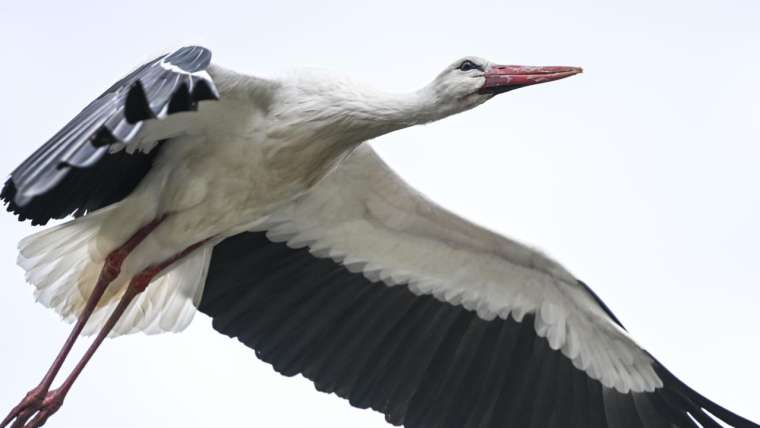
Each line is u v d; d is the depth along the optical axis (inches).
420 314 609.6
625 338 592.4
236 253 599.2
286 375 605.0
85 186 536.1
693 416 589.3
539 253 592.7
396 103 551.2
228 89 532.1
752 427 579.5
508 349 606.2
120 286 561.9
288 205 593.6
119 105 467.2
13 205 519.8
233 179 547.5
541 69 558.3
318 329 607.2
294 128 542.6
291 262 603.5
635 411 595.5
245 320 602.5
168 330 573.0
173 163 544.7
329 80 546.3
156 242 554.6
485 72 559.5
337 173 584.1
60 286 556.7
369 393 609.9
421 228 599.8
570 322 599.8
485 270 604.7
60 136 468.8
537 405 604.7
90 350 552.4
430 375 609.9
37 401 543.8
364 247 604.7
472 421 608.4
